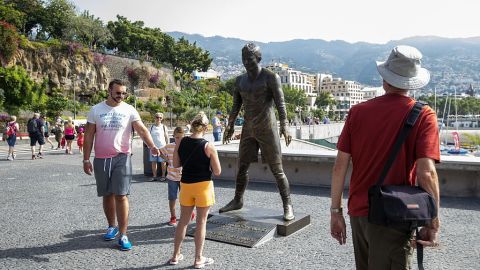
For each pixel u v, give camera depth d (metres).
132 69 82.56
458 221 6.53
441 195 8.66
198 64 123.00
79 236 5.69
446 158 8.66
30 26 75.50
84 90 71.25
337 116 174.25
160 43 107.50
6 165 14.40
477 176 8.45
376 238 2.34
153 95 81.12
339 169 2.62
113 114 5.22
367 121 2.51
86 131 5.27
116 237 5.62
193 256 4.88
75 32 78.75
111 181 5.14
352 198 2.56
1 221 6.54
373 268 2.35
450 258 4.80
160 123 10.79
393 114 2.44
